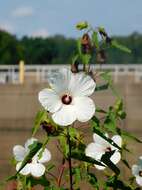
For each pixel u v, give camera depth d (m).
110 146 1.59
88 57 1.43
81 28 1.43
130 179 1.74
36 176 1.55
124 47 1.46
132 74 9.66
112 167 1.36
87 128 1.40
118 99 1.57
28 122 7.91
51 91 1.25
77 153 1.36
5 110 8.02
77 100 1.25
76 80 1.25
